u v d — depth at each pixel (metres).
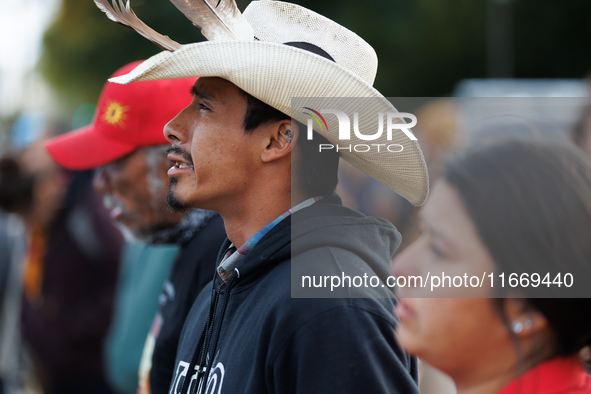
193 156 2.10
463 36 24.48
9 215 5.76
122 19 2.16
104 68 26.30
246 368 1.88
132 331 3.76
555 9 24.27
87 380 5.08
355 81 1.89
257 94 2.00
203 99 2.11
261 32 2.21
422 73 24.34
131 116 3.37
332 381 1.73
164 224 3.24
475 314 1.42
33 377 5.64
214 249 2.94
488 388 1.45
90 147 3.47
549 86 10.26
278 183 2.10
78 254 5.04
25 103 39.06
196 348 2.26
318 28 2.21
